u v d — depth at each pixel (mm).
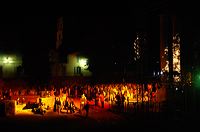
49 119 26422
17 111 30109
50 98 31531
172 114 24078
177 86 27125
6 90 36031
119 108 28828
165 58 30516
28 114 28812
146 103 28891
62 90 37281
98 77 48438
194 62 27641
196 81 26500
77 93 36938
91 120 25750
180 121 22188
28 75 54594
